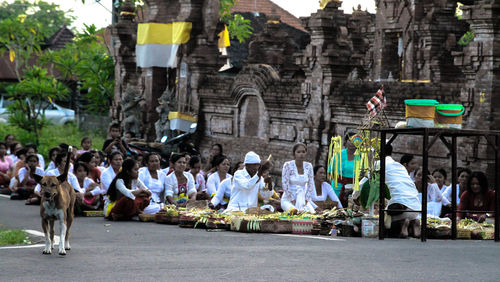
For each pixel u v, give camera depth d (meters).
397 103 24.55
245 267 11.12
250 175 18.95
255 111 32.28
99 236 15.88
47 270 10.97
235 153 33.09
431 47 33.50
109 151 27.36
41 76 47.59
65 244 13.22
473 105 22.27
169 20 36.22
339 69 27.36
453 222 16.19
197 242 14.62
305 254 12.45
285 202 19.11
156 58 36.25
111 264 11.47
